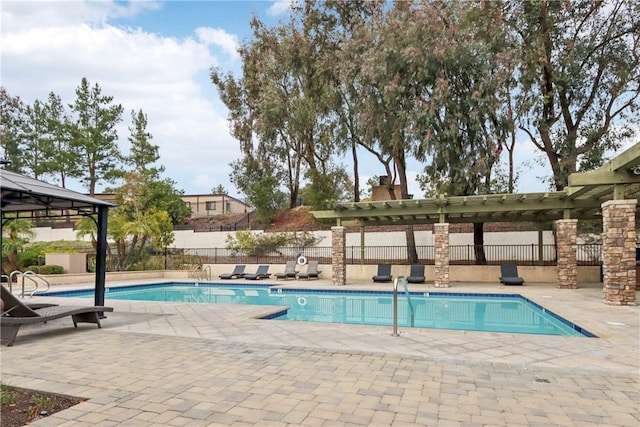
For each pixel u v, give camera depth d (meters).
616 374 4.23
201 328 6.95
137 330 6.79
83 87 27.16
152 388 3.85
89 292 14.89
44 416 3.23
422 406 3.38
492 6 15.21
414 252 18.92
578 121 16.47
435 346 5.54
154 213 21.30
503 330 8.44
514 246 18.19
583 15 15.46
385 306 11.87
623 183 9.36
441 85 15.25
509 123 15.91
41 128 28.66
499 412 3.26
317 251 21.64
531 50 15.27
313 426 3.01
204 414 3.24
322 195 24.38
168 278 19.69
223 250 23.97
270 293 14.95
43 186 7.14
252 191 25.81
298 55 21.92
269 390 3.77
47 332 6.62
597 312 8.51
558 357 4.96
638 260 12.50
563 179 16.16
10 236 18.50
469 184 16.19
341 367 4.49
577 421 3.09
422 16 15.66
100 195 31.89
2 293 6.29
